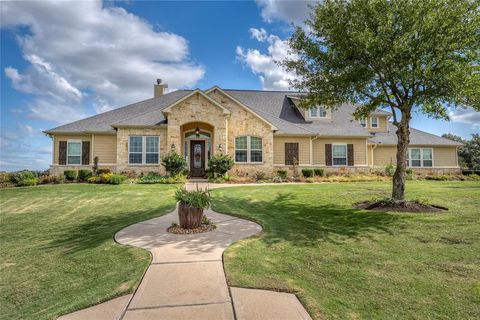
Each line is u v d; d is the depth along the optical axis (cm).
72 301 372
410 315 314
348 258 490
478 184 1608
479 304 335
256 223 766
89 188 1454
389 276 415
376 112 2659
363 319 307
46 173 1995
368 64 891
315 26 945
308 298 350
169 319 305
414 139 2570
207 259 487
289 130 2203
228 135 2028
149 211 959
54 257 557
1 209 1026
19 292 425
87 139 2094
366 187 1456
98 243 611
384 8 804
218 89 2041
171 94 2609
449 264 455
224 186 1568
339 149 2300
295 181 1916
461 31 767
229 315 313
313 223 746
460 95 775
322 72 972
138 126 1944
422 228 667
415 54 790
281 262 472
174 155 1805
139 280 406
